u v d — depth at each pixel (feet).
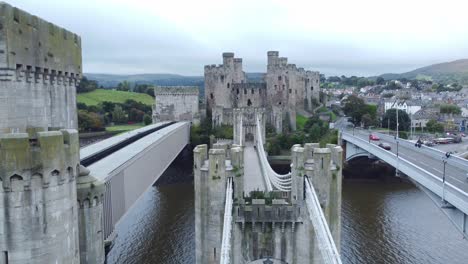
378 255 213.66
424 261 207.31
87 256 88.38
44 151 62.23
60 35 75.36
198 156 137.49
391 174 401.08
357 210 289.53
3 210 60.64
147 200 312.50
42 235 63.36
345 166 410.11
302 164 127.54
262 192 140.46
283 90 572.92
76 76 84.33
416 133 588.91
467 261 207.21
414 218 271.69
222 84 561.43
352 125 614.75
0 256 61.67
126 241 229.25
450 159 283.79
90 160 164.35
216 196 134.21
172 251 215.92
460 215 166.20
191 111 505.25
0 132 60.13
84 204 87.51
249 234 129.08
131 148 203.92
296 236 128.88
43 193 63.16
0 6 57.57
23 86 63.87
